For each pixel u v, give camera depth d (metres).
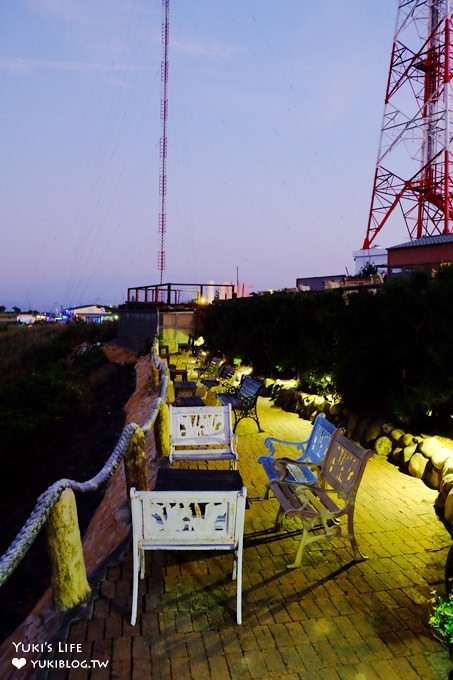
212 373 14.13
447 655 3.15
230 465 6.18
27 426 12.89
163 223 40.75
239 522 3.46
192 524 3.46
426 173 32.22
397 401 6.98
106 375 24.14
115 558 4.34
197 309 24.16
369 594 3.81
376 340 7.73
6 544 8.87
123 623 3.46
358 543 4.61
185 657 3.13
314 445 5.26
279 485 4.55
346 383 8.21
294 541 4.68
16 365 32.22
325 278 24.16
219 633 3.36
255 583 3.97
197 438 6.00
